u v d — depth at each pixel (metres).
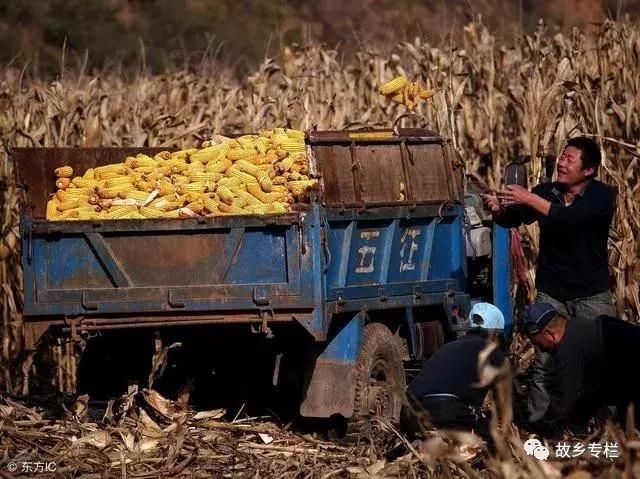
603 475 17.98
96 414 26.61
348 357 24.83
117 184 26.69
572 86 33.44
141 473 23.16
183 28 84.75
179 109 44.66
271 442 25.14
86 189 26.70
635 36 37.34
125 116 43.53
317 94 44.62
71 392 34.06
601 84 37.16
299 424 26.94
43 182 27.12
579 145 25.20
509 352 31.55
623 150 35.47
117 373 27.20
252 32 83.69
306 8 83.06
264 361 26.48
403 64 47.69
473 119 40.16
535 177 33.78
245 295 24.02
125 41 83.75
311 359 25.03
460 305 28.66
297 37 80.38
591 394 22.38
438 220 27.61
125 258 24.78
